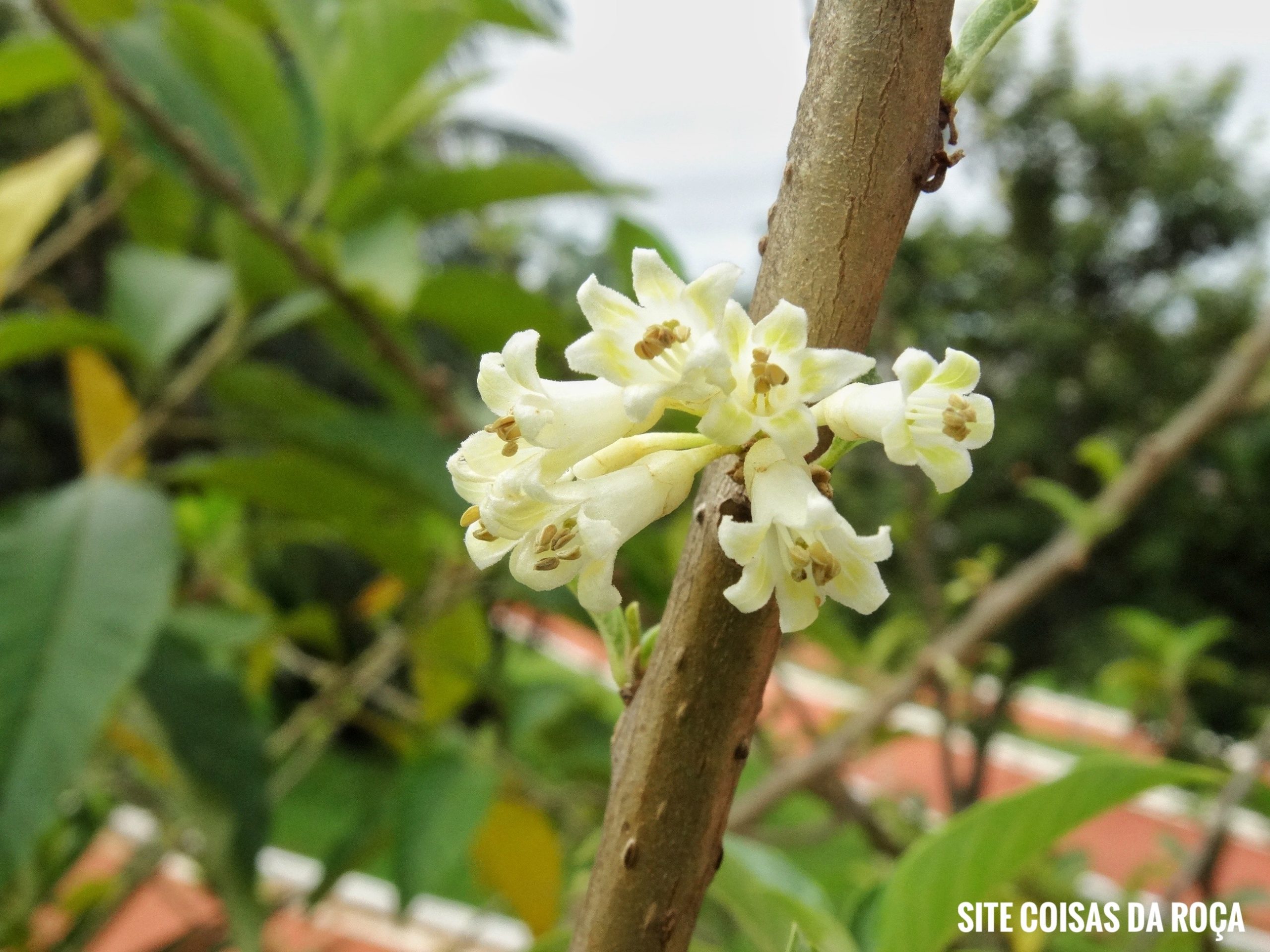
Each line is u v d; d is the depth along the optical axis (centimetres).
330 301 24
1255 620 76
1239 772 27
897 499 62
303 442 24
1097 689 75
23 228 25
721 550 8
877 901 12
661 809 8
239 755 22
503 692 31
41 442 105
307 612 35
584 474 8
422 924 55
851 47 8
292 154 26
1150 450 28
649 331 8
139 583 20
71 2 28
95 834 29
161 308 27
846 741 27
